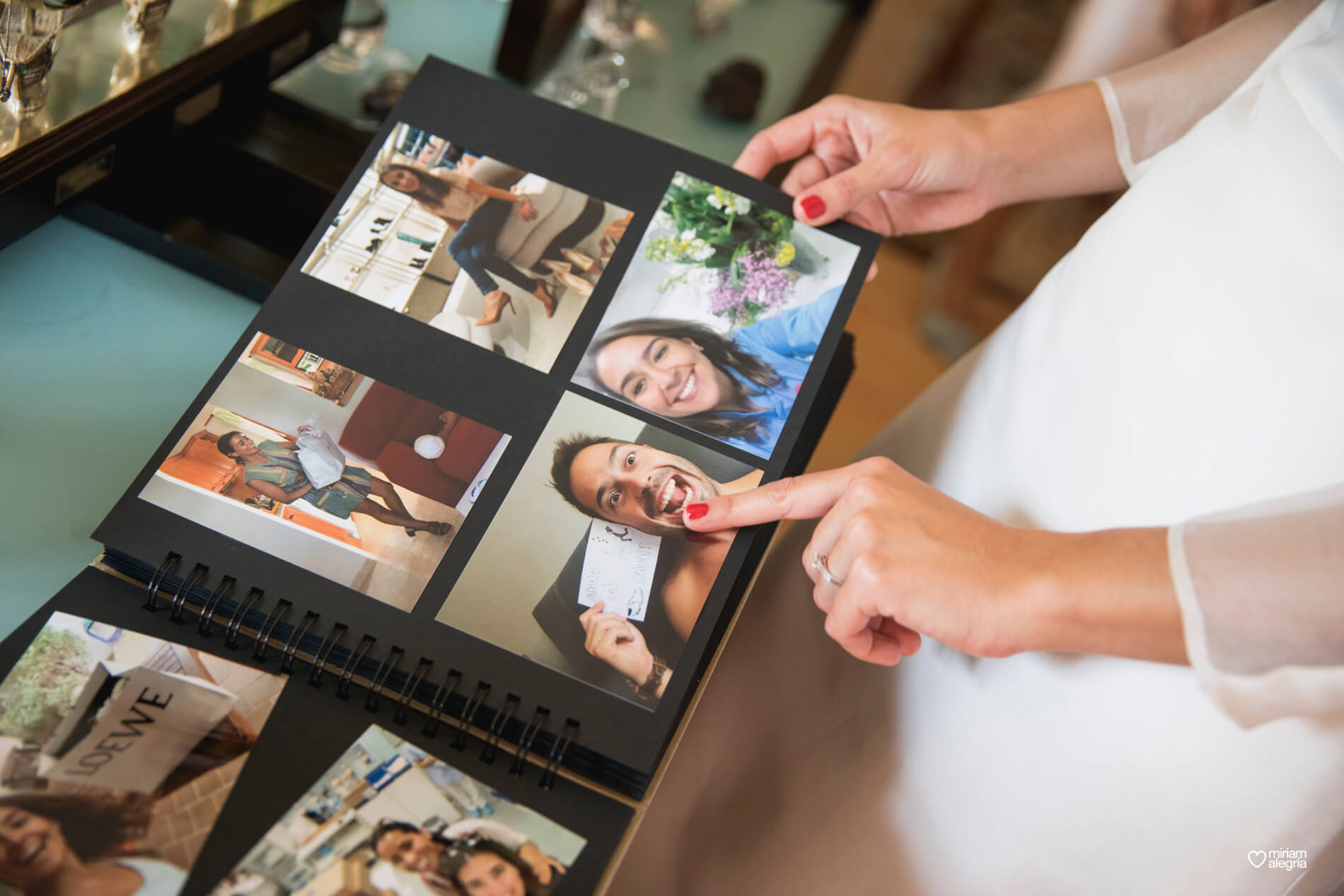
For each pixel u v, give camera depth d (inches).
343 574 21.8
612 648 21.8
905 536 22.4
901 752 27.9
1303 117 22.8
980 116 32.5
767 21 61.7
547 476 23.5
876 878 27.6
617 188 27.5
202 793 18.9
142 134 31.6
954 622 21.7
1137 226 26.6
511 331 25.1
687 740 32.7
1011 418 29.1
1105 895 23.8
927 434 34.2
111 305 30.3
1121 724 23.0
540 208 26.9
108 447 26.7
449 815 19.6
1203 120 27.0
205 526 21.9
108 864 17.6
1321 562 18.3
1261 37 31.3
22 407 26.7
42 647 20.1
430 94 27.8
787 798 30.3
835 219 28.6
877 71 99.9
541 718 20.7
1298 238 22.0
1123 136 32.9
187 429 22.8
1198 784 22.0
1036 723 24.7
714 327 26.1
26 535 24.2
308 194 34.6
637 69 52.8
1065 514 25.9
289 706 20.6
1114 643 20.7
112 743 19.1
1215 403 22.8
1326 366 21.1
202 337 30.6
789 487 23.7
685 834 31.3
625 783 21.1
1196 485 22.8
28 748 18.6
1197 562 19.5
